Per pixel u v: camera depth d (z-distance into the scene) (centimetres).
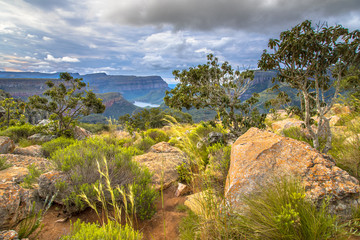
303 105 639
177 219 353
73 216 357
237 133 862
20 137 1317
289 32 434
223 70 1077
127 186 379
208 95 961
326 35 405
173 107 1051
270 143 363
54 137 1322
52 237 291
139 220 358
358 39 388
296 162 310
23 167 550
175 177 539
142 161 648
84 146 594
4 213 258
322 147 491
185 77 1104
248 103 934
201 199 265
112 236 224
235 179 305
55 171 417
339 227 187
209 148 644
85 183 378
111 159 472
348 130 502
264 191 249
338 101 457
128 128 1295
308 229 185
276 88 657
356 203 239
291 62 445
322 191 252
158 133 1340
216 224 226
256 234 201
